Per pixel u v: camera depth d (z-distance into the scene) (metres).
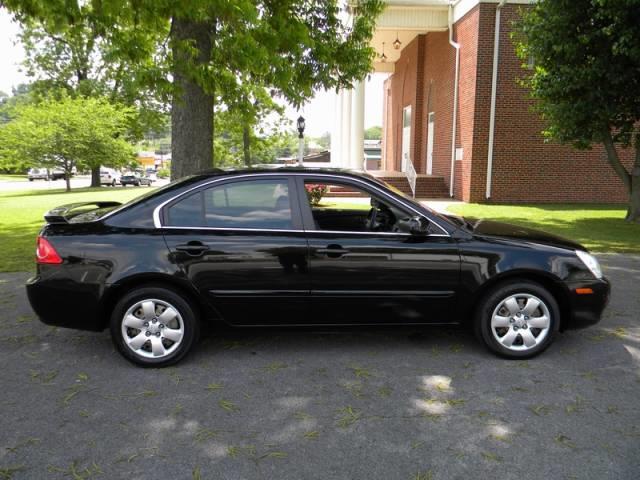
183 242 4.22
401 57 26.33
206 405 3.65
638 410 3.58
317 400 3.72
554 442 3.18
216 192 4.36
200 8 5.88
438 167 20.88
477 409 3.59
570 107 11.57
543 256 4.39
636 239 10.24
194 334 4.30
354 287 4.32
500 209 15.46
